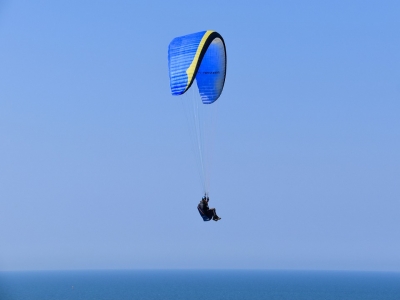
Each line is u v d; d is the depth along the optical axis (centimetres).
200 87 3509
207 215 3070
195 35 3253
